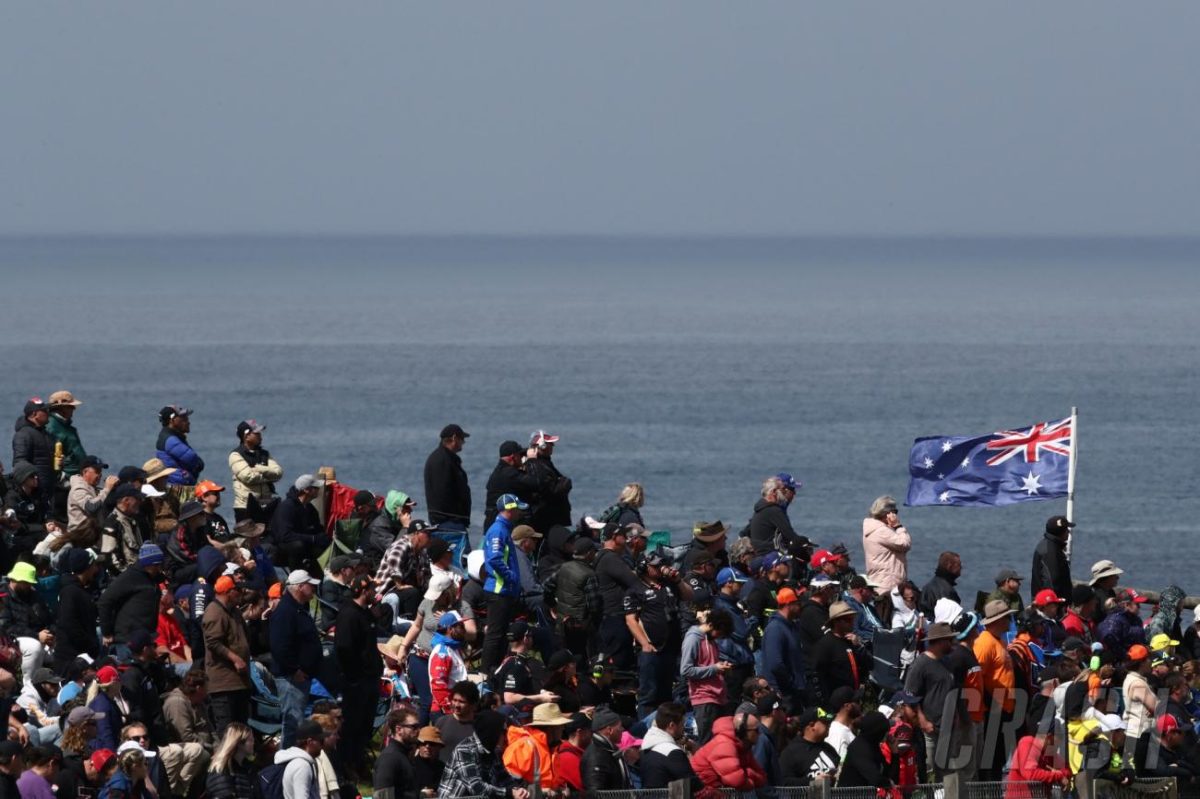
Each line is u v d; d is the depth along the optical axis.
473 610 85.56
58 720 67.69
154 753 64.75
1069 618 88.69
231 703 72.12
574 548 85.25
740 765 65.00
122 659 74.19
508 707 71.62
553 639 85.06
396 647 83.25
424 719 78.50
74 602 75.12
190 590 82.19
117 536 87.62
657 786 64.38
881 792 66.69
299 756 63.44
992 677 73.75
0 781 56.34
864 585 87.94
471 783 63.03
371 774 77.00
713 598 83.31
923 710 72.50
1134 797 70.25
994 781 70.69
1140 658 76.94
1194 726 78.00
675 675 83.88
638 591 80.25
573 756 65.50
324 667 75.69
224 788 63.28
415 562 90.44
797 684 77.50
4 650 69.19
